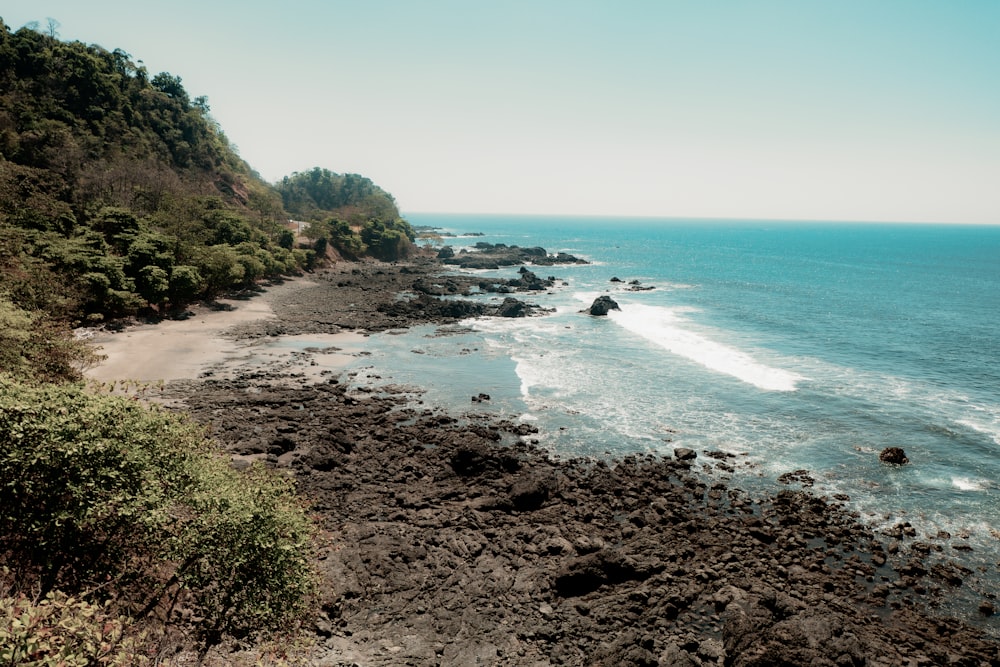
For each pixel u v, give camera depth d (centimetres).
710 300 10094
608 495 3278
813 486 3378
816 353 6312
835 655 1870
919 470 3553
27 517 1418
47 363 2881
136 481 1555
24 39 11894
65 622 981
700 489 3353
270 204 15188
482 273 13950
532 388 5006
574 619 2252
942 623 2277
